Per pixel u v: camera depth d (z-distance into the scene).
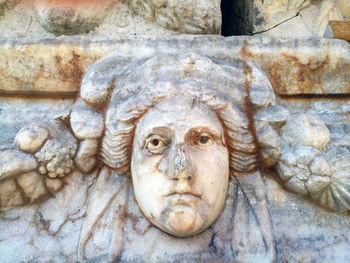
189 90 1.09
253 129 1.16
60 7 1.33
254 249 1.05
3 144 1.13
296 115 1.18
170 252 1.04
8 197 1.10
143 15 1.43
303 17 1.54
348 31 1.38
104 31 1.41
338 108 1.30
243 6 1.67
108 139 1.13
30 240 1.07
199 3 1.36
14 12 1.43
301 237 1.09
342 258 1.05
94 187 1.15
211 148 1.06
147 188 1.03
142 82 1.14
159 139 1.04
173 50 1.23
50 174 1.12
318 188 1.09
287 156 1.12
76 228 1.09
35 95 1.29
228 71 1.18
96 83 1.17
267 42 1.25
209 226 1.09
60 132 1.16
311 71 1.25
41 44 1.22
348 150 1.14
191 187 0.99
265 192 1.16
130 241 1.06
